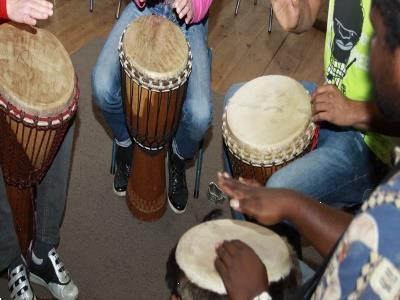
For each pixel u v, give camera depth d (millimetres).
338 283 803
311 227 1129
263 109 1835
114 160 2402
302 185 1730
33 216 1894
